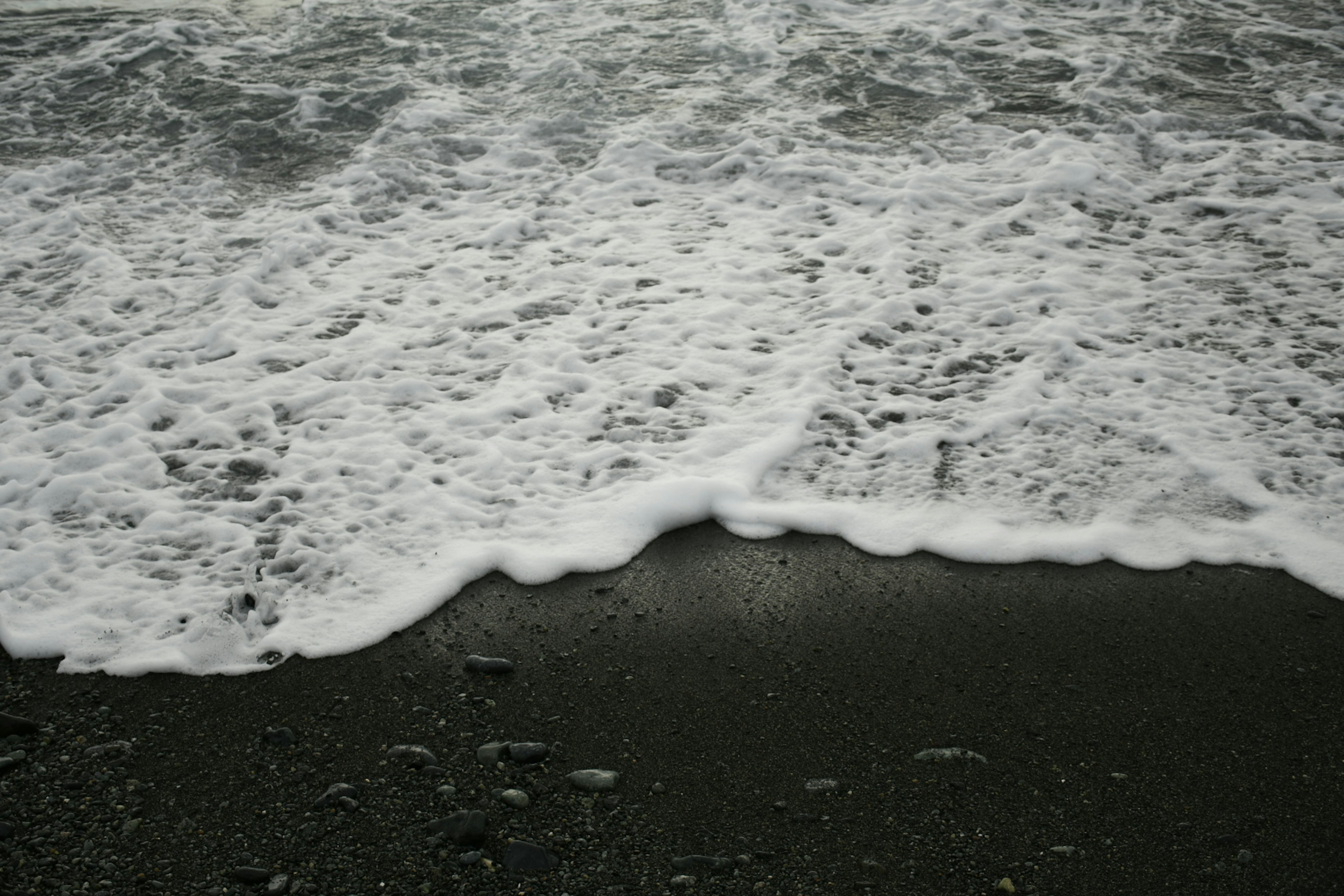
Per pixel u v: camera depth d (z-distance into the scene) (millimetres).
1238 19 9727
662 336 5348
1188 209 6543
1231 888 2621
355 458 4477
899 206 6559
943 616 3635
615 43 9406
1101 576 3789
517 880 2666
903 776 2977
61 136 7953
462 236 6473
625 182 7051
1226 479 4203
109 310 5637
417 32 9797
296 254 6211
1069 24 9719
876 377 4996
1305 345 5113
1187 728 3131
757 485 4297
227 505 4188
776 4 10164
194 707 3262
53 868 2695
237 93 8570
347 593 3732
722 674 3398
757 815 2857
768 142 7469
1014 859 2707
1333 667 3361
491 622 3639
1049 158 7152
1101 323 5352
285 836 2797
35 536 4004
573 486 4297
